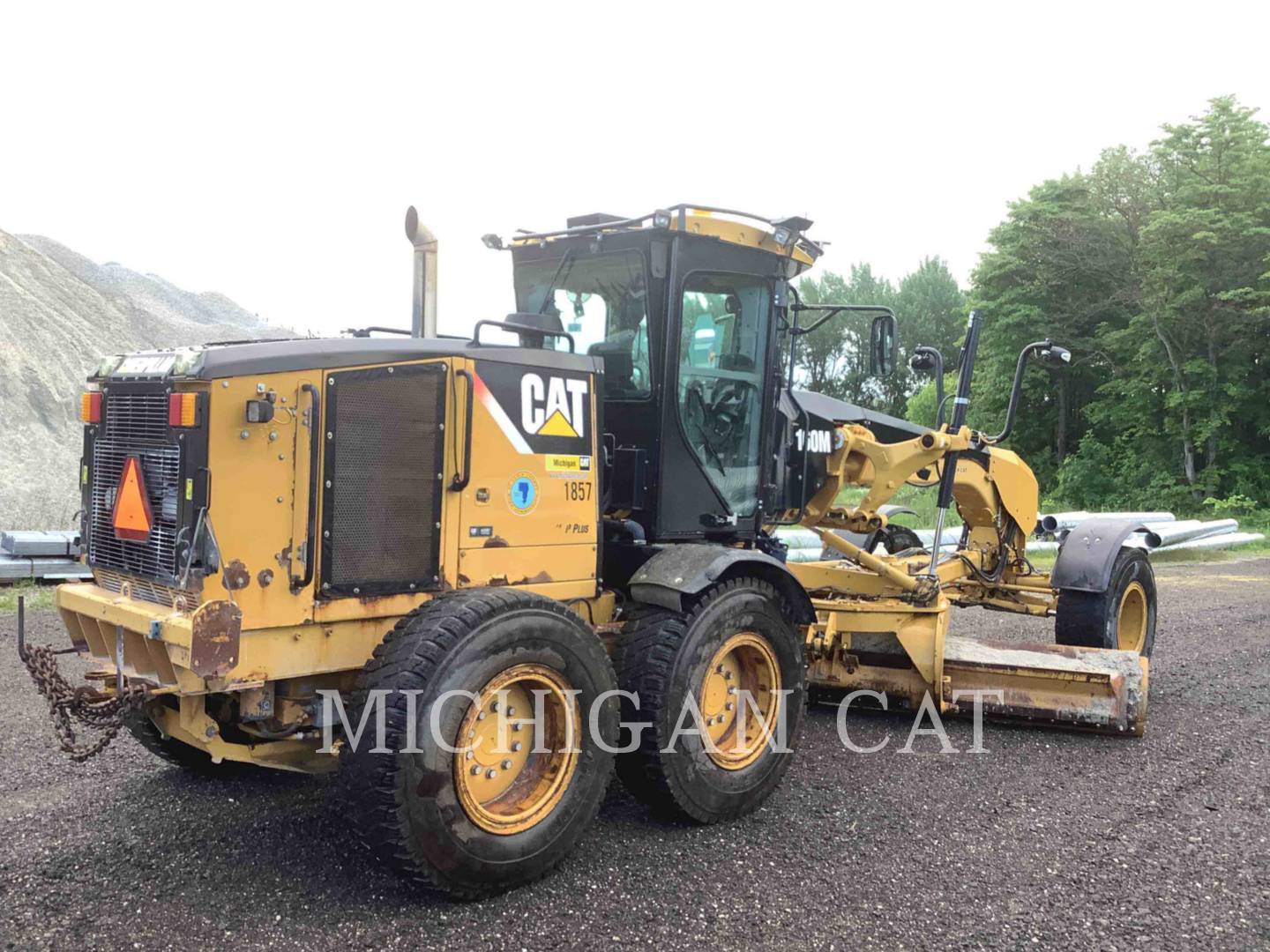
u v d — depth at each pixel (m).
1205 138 28.11
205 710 3.63
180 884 3.52
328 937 3.17
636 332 4.64
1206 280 26.36
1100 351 30.75
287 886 3.53
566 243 4.88
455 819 3.34
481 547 3.89
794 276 5.18
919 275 53.69
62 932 3.17
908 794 4.61
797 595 4.62
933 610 5.57
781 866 3.79
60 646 6.92
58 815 4.13
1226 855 3.93
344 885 3.54
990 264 32.47
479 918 3.32
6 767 4.68
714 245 4.67
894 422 6.31
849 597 6.14
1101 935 3.27
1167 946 3.21
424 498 3.71
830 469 5.80
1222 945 3.22
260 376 3.35
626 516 4.64
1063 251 30.95
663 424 4.53
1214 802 4.53
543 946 3.15
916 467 6.00
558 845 3.61
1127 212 31.67
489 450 3.89
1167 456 28.72
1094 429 32.53
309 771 3.88
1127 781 4.81
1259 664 7.44
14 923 3.22
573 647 3.68
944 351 51.28
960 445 6.00
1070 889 3.61
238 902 3.40
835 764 5.05
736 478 4.96
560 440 4.15
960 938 3.24
